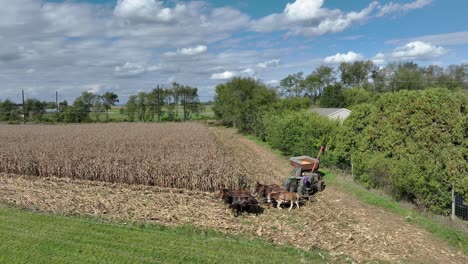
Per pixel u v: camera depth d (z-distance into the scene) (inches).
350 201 499.8
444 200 416.5
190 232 365.4
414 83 2539.4
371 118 559.8
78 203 465.1
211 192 549.6
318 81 3115.2
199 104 2984.7
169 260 294.0
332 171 710.5
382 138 524.1
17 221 382.6
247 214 434.3
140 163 623.5
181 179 578.6
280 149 1060.5
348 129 653.9
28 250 309.9
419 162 436.8
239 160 864.9
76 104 2790.4
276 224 398.0
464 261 309.1
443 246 341.1
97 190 550.3
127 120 2723.9
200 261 293.0
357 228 386.3
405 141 474.6
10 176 661.9
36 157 682.8
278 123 1001.5
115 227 371.2
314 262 297.3
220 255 305.7
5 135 1210.6
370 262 300.8
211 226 385.1
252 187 569.6
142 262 289.6
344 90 2405.3
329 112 1541.6
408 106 478.0
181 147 840.3
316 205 478.6
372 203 486.6
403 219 419.8
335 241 347.6
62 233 350.3
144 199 497.0
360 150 579.5
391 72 2810.0
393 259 308.2
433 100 448.5
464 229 379.9
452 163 402.9
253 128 1540.4
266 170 749.9
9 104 2770.7
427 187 431.8
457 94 437.7
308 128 816.3
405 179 449.1
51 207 440.5
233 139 1439.5
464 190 383.6
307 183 519.5
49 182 606.2
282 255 309.1
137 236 346.6
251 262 292.7
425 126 444.1
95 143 897.5
